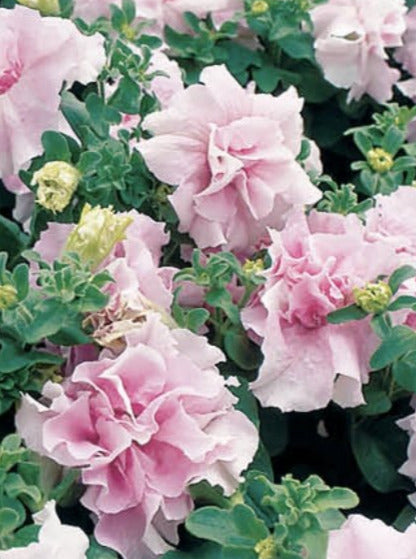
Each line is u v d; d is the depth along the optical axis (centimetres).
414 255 64
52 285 57
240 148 65
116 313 58
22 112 64
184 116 64
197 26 79
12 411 60
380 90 81
